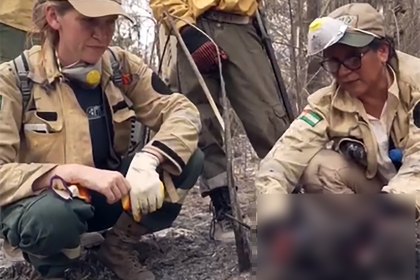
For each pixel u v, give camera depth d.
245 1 3.18
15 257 2.57
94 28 2.35
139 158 2.39
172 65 3.23
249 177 4.16
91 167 2.36
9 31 3.59
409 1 4.37
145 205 2.27
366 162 2.52
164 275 2.70
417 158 2.35
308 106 2.61
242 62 3.17
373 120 2.50
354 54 2.35
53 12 2.38
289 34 4.52
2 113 2.33
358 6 2.43
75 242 2.28
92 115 2.47
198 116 2.60
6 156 2.30
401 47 4.23
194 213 3.66
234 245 3.00
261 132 3.22
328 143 2.63
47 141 2.41
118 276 2.63
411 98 2.43
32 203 2.21
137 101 2.65
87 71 2.42
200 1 3.09
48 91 2.42
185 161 2.47
